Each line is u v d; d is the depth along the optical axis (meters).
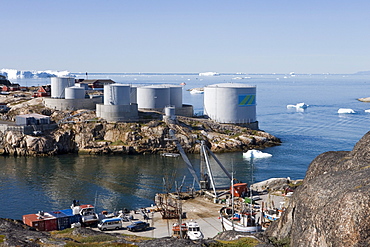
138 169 160.50
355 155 66.88
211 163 169.62
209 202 109.81
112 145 194.38
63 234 75.94
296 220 61.19
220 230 87.00
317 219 54.78
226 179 142.75
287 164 165.88
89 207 95.62
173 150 195.00
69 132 197.75
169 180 142.75
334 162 69.88
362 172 59.06
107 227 87.19
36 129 194.75
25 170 158.75
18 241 63.84
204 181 119.06
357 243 49.41
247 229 81.56
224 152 193.88
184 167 163.88
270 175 148.75
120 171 157.00
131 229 86.19
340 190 56.62
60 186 135.50
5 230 73.50
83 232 76.69
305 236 56.19
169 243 63.97
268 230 72.38
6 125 193.12
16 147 189.00
